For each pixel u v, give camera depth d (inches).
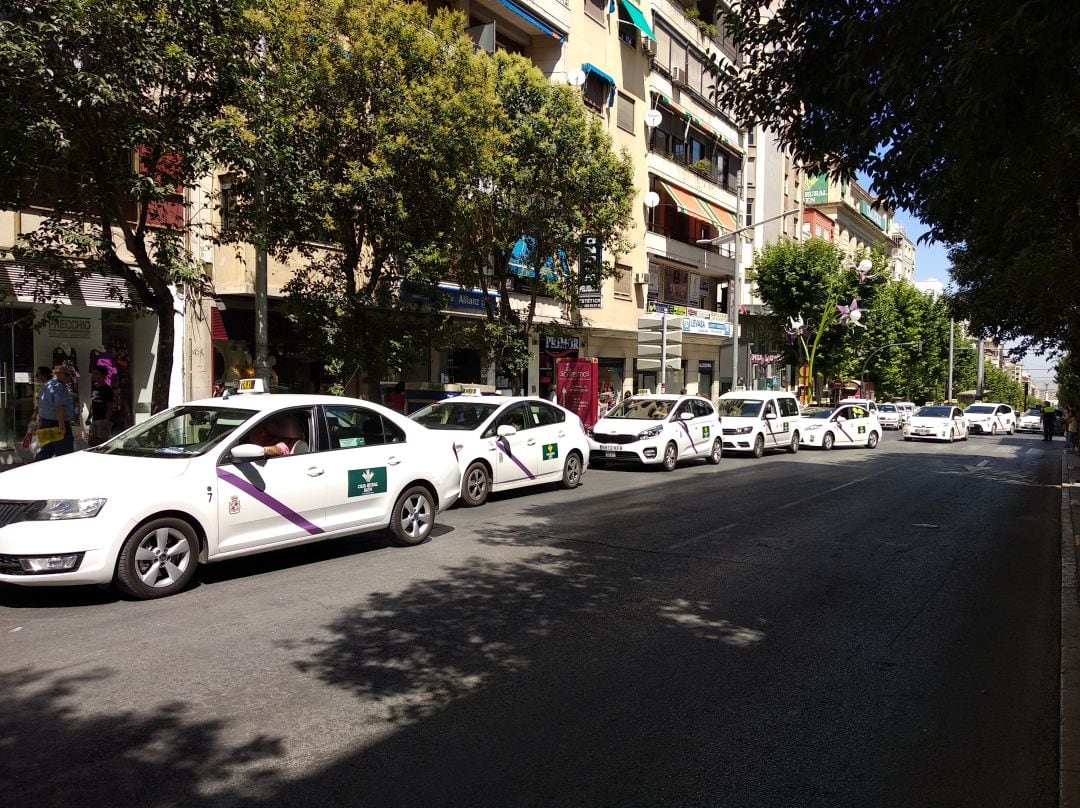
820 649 201.8
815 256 1279.5
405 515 311.0
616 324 1019.9
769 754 142.9
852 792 130.0
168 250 340.8
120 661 181.8
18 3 291.6
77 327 502.0
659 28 1090.7
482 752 140.6
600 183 571.2
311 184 408.5
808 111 238.2
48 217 337.7
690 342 1301.7
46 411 388.8
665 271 1202.0
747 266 1424.7
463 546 315.9
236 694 164.2
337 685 170.1
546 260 677.9
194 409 275.4
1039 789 132.3
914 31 185.0
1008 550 335.6
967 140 181.0
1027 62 156.0
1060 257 426.9
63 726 147.9
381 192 415.5
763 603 242.5
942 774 136.9
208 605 226.7
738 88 254.4
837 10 215.5
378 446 301.3
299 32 415.8
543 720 154.7
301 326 450.6
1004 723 158.9
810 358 1266.0
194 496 237.9
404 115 418.3
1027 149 195.2
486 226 565.9
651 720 156.1
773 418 810.2
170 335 364.8
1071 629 216.4
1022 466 765.3
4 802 120.7
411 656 188.7
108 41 295.4
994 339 703.1
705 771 135.9
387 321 472.1
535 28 850.1
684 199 1152.8
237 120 348.8
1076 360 689.0
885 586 267.9
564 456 496.1
